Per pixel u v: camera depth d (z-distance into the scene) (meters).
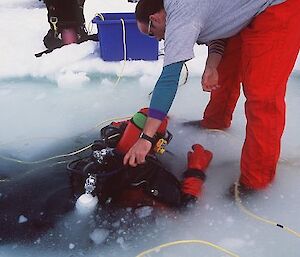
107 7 4.52
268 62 1.71
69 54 3.36
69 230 1.73
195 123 2.52
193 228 1.73
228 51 2.12
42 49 3.50
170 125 2.50
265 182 1.94
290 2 1.67
